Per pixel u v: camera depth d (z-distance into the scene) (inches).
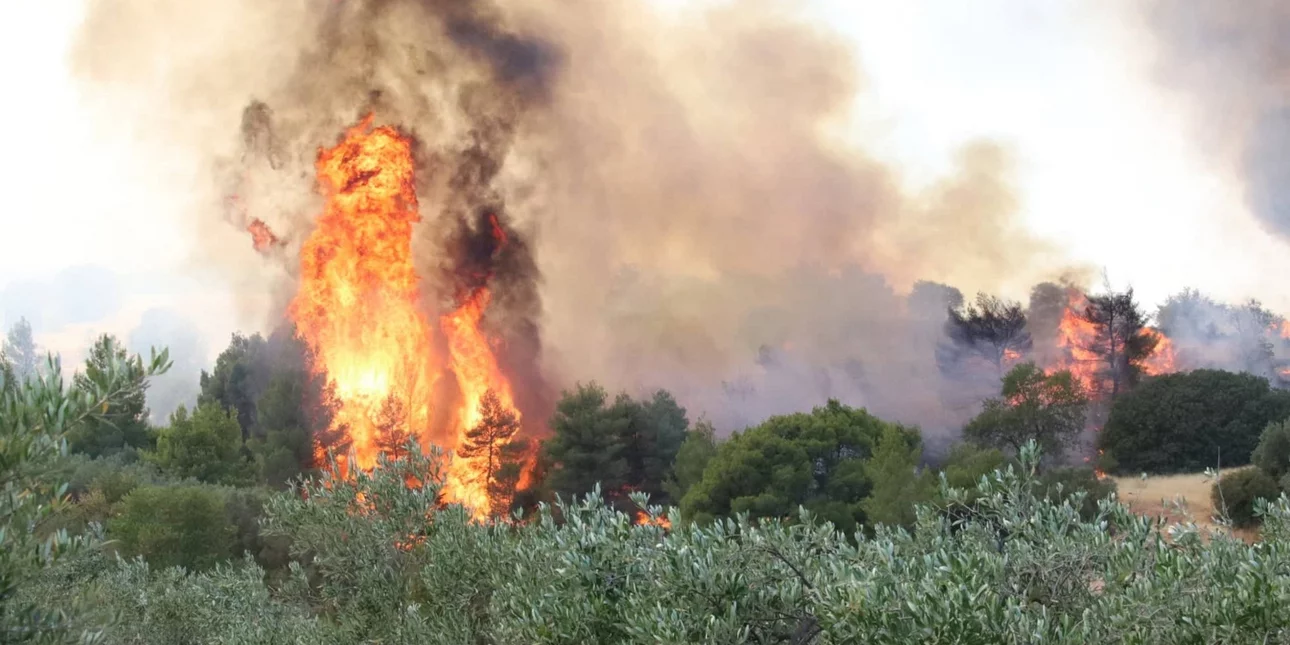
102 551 772.0
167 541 1360.7
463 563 485.1
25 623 290.8
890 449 1934.1
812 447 2171.5
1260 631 273.1
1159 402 2773.1
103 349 291.1
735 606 319.6
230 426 2320.4
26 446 263.4
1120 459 2780.5
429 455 563.5
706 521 1969.7
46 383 272.8
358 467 542.3
